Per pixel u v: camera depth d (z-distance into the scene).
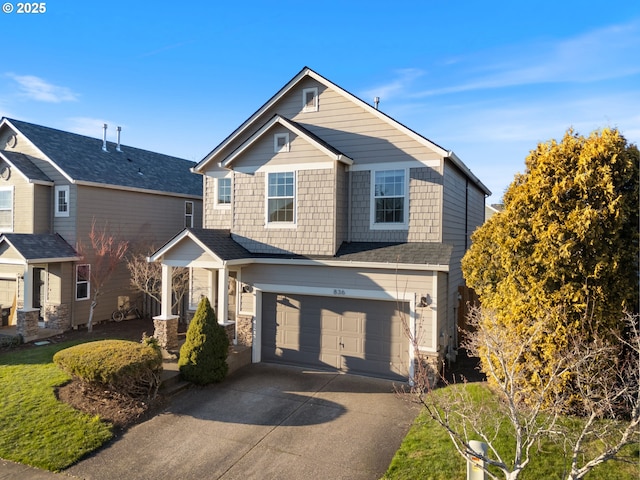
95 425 7.96
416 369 10.41
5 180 17.20
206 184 15.19
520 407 7.45
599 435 5.21
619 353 6.88
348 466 6.77
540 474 5.97
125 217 18.53
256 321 12.36
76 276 16.53
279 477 6.48
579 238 7.21
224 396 9.70
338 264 11.23
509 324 7.70
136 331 16.16
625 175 7.14
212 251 11.44
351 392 9.98
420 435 7.45
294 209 12.22
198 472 6.65
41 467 6.74
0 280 17.61
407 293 10.70
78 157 18.09
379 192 12.19
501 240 8.30
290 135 12.32
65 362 8.72
